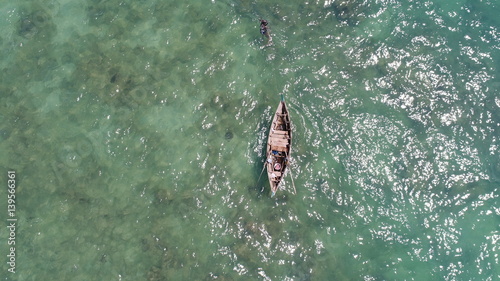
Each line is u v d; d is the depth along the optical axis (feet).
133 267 82.07
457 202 83.25
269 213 84.07
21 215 86.17
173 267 81.87
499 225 81.87
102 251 83.20
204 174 86.89
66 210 86.02
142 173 87.56
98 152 89.20
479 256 80.48
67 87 93.66
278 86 90.99
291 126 84.43
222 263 81.82
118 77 93.66
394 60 91.56
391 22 94.38
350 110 88.94
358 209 83.71
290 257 81.61
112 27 97.71
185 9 98.27
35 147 90.22
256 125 88.89
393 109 88.94
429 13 94.73
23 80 94.99
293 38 94.02
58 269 82.48
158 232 83.97
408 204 83.56
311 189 84.99
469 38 92.63
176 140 89.20
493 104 88.12
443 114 88.02
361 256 81.56
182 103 91.45
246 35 95.20
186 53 94.89
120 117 91.09
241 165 86.99
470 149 85.92
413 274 80.38
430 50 91.91
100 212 85.56
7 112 92.99
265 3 97.25
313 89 90.38
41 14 99.40
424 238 81.82
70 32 98.12
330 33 94.02
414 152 86.12
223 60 93.76
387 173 85.30
